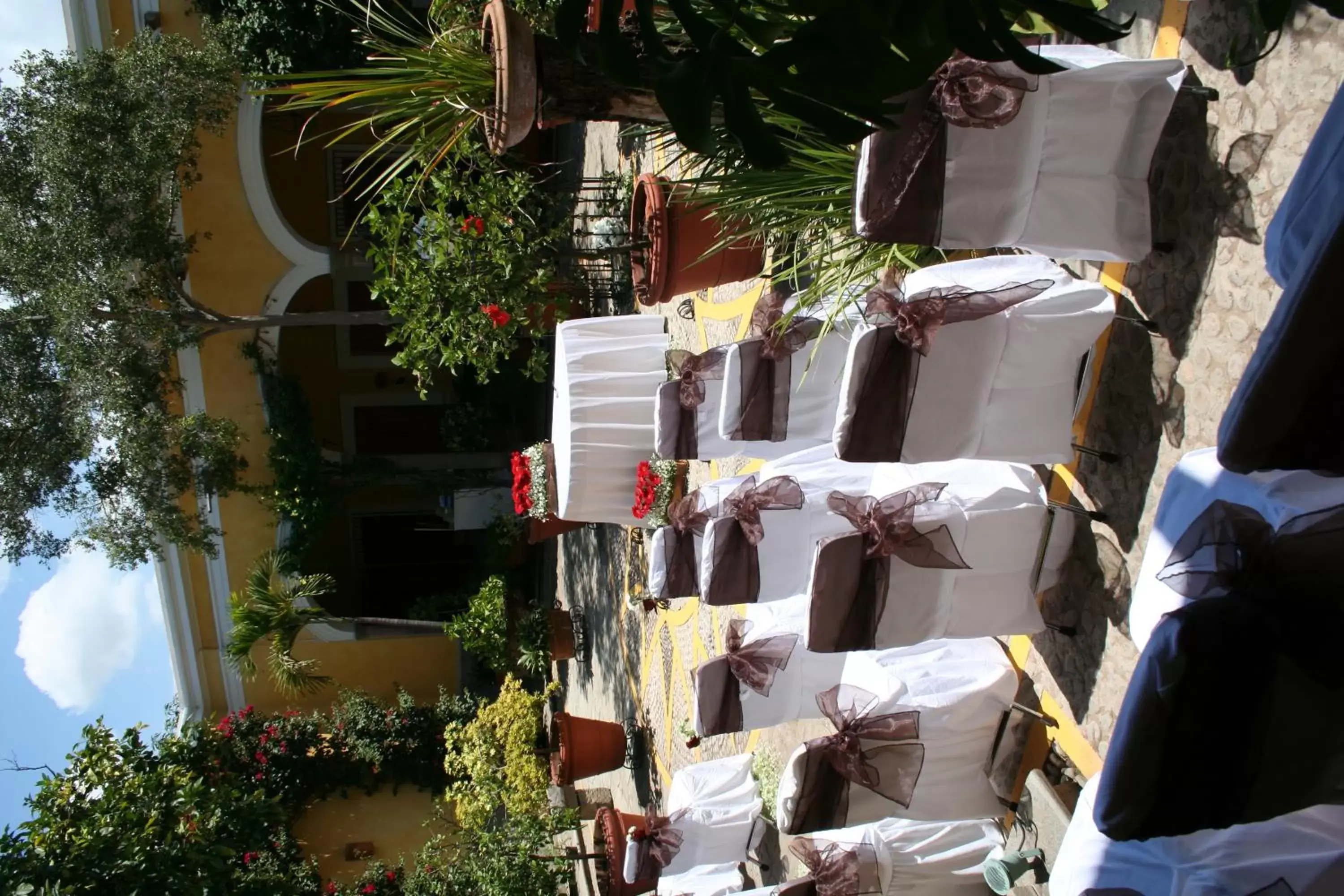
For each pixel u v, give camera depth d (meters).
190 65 8.09
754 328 3.65
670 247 4.41
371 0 3.83
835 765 3.17
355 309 12.05
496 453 12.05
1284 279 1.62
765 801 5.21
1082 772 3.09
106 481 8.84
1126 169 2.49
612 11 1.51
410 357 5.97
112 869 6.34
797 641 3.66
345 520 12.59
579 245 7.94
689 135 1.47
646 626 7.48
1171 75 2.38
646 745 7.47
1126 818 1.77
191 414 10.06
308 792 10.77
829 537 2.95
